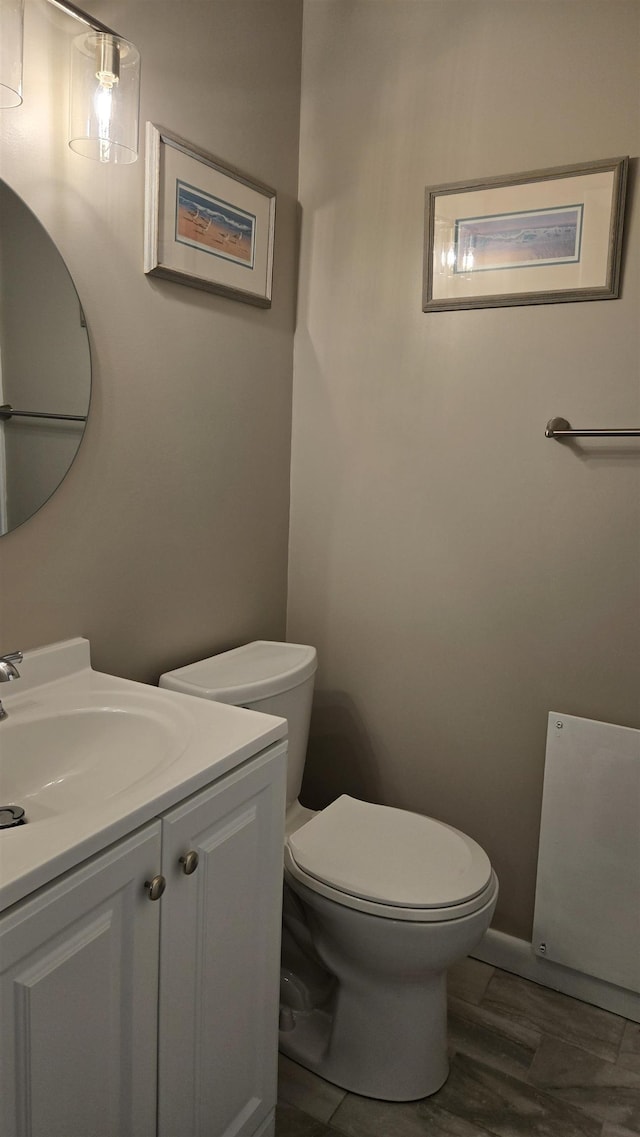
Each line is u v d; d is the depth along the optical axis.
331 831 1.77
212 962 1.26
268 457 2.16
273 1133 1.52
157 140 1.63
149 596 1.77
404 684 2.17
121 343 1.61
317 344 2.19
